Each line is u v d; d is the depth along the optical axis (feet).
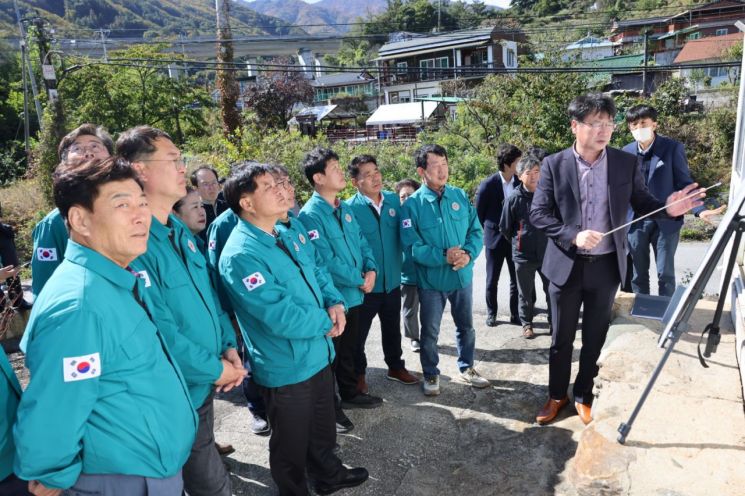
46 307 5.01
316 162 11.18
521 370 13.43
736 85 81.15
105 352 5.08
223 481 7.54
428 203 12.08
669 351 7.54
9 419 5.45
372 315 12.46
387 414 11.65
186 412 5.93
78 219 5.26
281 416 8.21
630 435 7.99
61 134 51.85
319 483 8.96
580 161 9.64
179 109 104.83
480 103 59.77
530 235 14.56
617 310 12.51
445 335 16.21
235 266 7.91
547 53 61.98
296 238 9.84
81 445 5.08
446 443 10.46
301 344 8.11
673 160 13.83
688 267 27.30
